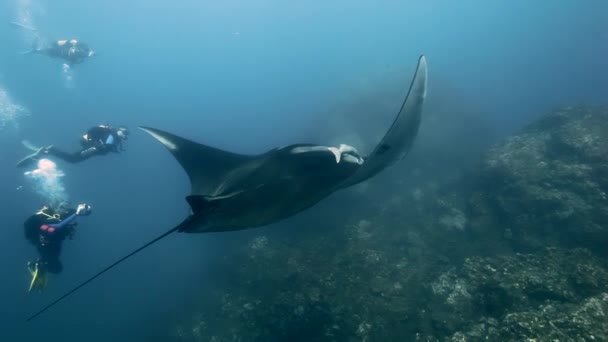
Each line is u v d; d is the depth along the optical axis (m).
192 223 3.94
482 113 25.34
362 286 10.23
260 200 4.08
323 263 11.48
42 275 7.95
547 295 7.36
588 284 7.30
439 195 14.59
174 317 15.35
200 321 12.55
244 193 4.12
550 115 15.25
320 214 15.38
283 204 4.11
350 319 9.44
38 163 16.92
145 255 28.48
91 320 24.12
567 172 11.46
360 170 3.93
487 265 8.88
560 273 7.74
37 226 7.83
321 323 9.71
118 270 30.69
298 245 12.97
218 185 4.62
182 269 22.58
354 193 15.92
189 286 17.98
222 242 18.12
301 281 10.76
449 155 19.00
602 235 9.64
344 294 10.05
